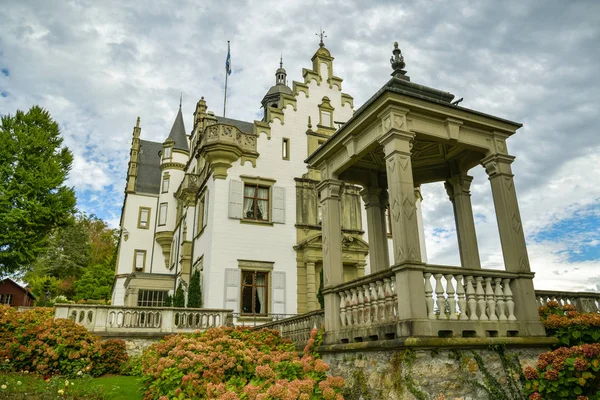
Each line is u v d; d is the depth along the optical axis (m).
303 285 21.52
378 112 8.34
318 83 25.20
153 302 27.56
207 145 21.73
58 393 9.11
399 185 7.57
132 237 36.56
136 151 39.97
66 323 13.29
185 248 24.89
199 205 24.78
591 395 6.60
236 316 19.98
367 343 7.56
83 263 48.81
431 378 6.65
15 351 12.04
